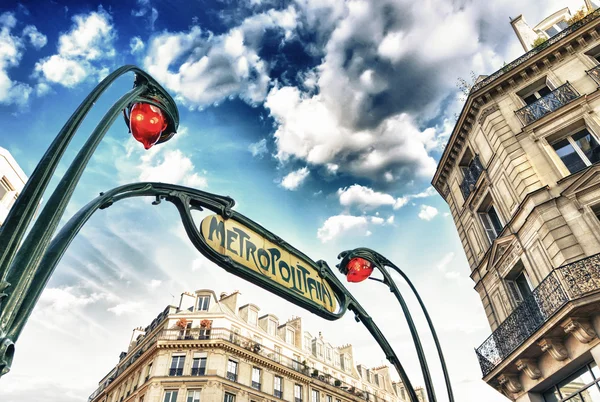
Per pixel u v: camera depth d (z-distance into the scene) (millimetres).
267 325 42656
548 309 10430
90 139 2293
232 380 33219
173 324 36938
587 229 10984
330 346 49031
